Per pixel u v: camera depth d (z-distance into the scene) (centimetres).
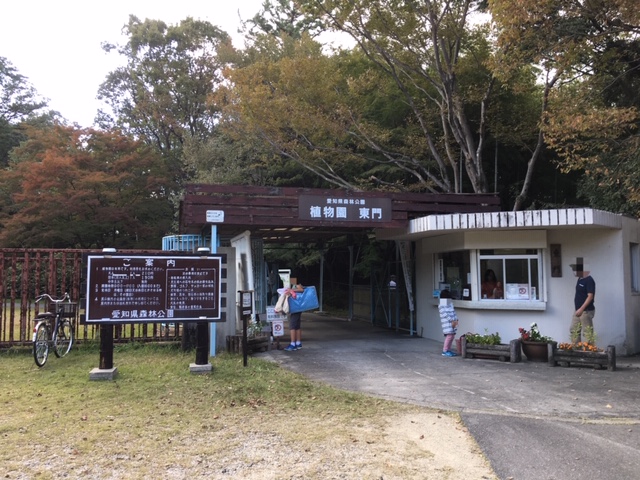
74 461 448
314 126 1526
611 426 571
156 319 780
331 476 426
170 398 647
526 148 1557
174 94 3403
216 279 809
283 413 602
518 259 1085
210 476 423
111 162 2502
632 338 1059
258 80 1553
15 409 597
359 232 1356
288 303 1072
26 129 2825
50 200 2275
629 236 1094
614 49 1159
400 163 1670
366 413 607
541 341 952
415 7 1375
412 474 434
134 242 2678
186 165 2839
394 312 1514
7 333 1202
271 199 1044
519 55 1122
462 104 1491
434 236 1234
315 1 1384
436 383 774
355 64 1739
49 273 987
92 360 887
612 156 1170
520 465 459
